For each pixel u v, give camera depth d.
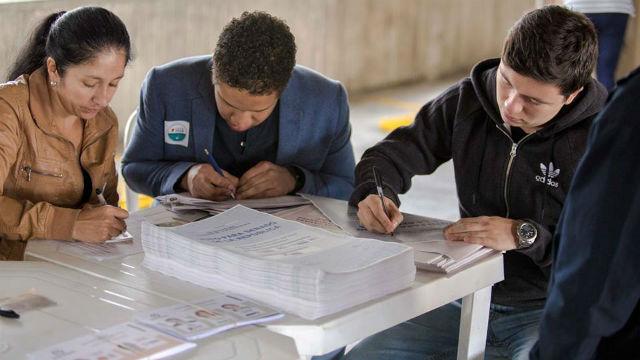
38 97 1.98
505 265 2.09
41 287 1.53
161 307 1.43
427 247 1.75
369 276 1.47
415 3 7.15
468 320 1.76
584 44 1.81
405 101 6.70
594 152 1.26
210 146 2.32
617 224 1.22
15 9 4.43
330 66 6.54
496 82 2.01
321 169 2.45
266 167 2.23
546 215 2.06
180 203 2.05
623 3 4.06
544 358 1.29
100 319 1.39
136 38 5.07
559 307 1.26
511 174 2.08
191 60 2.36
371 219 1.88
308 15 6.22
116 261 1.68
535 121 1.91
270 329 1.38
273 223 1.68
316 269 1.39
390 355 2.01
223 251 1.50
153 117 2.33
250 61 1.94
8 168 1.95
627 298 1.23
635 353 1.29
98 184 2.11
